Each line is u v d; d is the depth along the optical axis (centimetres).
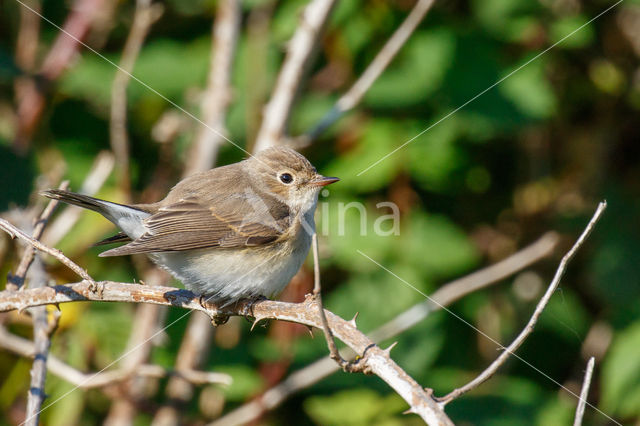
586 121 1261
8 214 977
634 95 1230
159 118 1209
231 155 1202
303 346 1123
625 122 1242
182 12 1236
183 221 825
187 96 1180
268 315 645
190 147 1172
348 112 1145
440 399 544
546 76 1196
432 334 1095
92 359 1044
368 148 1124
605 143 1242
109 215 812
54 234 1030
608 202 1197
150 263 1145
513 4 1144
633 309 1109
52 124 1192
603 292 1128
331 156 1148
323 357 1110
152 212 840
